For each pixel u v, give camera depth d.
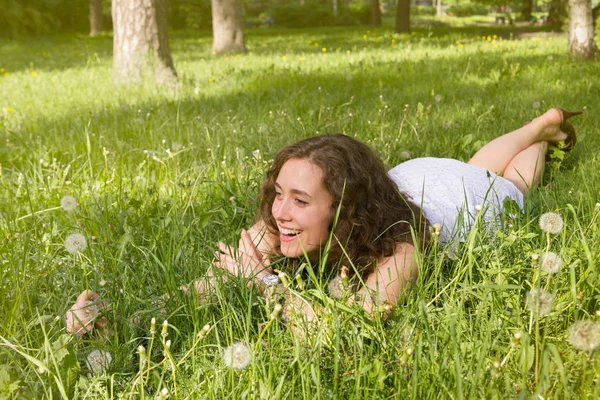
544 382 1.61
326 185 2.42
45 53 20.70
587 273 2.21
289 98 7.05
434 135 4.89
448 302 2.24
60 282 2.72
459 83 7.99
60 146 5.12
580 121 5.49
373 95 7.37
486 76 8.59
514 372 1.92
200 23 38.31
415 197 3.14
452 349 1.91
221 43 17.50
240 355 1.67
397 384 1.84
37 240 3.20
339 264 2.49
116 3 9.42
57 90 9.67
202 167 3.97
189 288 2.39
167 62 9.58
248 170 3.91
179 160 4.44
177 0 38.31
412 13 63.38
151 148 4.99
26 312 2.44
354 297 2.18
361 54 14.01
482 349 1.85
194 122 5.89
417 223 2.70
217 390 1.91
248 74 9.95
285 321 2.26
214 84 9.06
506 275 2.29
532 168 3.74
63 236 3.29
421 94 7.24
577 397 1.75
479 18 56.19
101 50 21.98
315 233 2.47
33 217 3.29
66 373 1.98
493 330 2.12
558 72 8.69
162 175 4.21
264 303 2.31
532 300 1.83
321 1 43.56
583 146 4.59
